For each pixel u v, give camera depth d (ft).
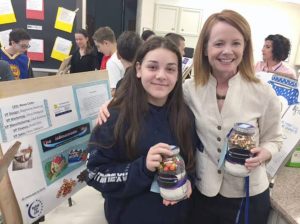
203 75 3.39
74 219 4.03
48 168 3.54
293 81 4.00
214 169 3.32
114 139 3.10
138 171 2.90
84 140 4.09
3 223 3.04
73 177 3.99
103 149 3.11
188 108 3.42
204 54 3.34
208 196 3.38
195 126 3.39
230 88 3.24
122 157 3.20
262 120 3.29
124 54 6.23
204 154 3.36
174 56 3.06
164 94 3.05
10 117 3.01
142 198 3.10
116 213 3.28
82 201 4.50
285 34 19.56
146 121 3.17
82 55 11.46
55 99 3.58
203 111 3.32
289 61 19.66
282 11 19.12
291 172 4.28
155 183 2.97
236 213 3.41
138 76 3.18
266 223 3.71
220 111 3.28
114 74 7.22
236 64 3.13
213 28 3.09
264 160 2.97
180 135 3.23
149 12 17.60
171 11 17.75
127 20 18.01
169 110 3.30
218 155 3.26
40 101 3.37
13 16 11.22
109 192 3.09
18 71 9.42
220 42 3.05
